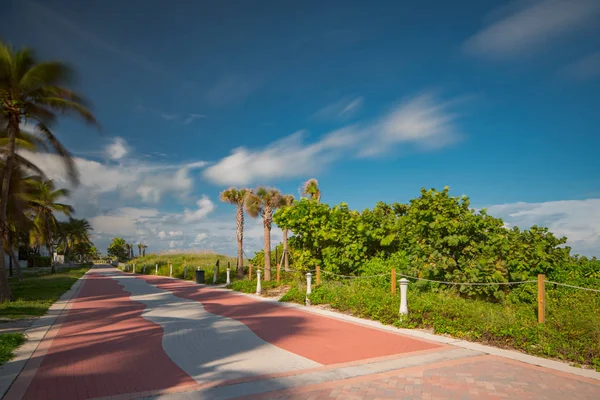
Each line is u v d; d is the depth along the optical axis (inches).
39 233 1781.5
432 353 286.0
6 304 557.6
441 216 481.1
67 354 285.0
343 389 211.2
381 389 211.3
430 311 394.6
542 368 250.4
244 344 315.9
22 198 997.8
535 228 504.1
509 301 436.8
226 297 679.7
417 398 198.5
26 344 316.5
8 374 235.9
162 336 346.9
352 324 404.2
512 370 246.1
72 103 667.4
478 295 467.8
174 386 214.7
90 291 828.0
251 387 213.3
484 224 488.7
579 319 308.8
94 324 411.2
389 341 325.7
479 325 331.9
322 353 286.5
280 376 232.1
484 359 271.3
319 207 710.5
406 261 551.8
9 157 655.8
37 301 610.2
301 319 434.9
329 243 698.8
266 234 868.0
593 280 443.8
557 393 206.5
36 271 2110.0
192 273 1347.2
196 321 425.7
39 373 238.8
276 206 871.7
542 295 333.1
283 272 900.6
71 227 3034.0
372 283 568.7
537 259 464.8
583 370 245.4
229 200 1040.8
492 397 200.5
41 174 879.7
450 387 214.8
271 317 450.3
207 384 217.5
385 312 418.0
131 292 796.6
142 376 232.5
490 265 455.5
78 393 204.5
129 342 323.6
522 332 306.5
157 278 1349.7
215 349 299.1
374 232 639.1
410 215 523.5
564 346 277.0
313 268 718.5
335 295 524.7
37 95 655.1
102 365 255.9
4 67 614.2
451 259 475.2
